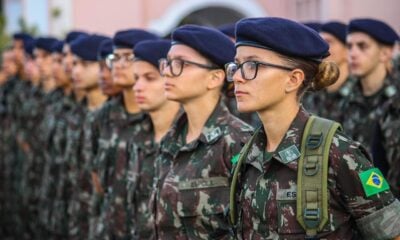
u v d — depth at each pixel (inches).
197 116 181.6
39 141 395.2
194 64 178.5
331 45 275.4
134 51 214.4
